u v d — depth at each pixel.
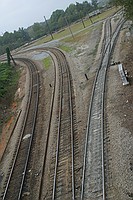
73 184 17.08
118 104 24.09
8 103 37.44
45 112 29.67
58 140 22.50
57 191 17.41
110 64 34.53
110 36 50.44
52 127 25.52
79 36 65.19
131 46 38.44
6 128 30.66
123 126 20.73
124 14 34.41
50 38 87.56
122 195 15.12
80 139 21.59
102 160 17.92
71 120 24.61
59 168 19.39
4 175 21.66
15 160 22.72
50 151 21.89
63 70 41.94
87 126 22.39
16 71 55.59
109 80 29.66
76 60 45.06
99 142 20.06
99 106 25.05
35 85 40.88
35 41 101.69
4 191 19.77
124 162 17.20
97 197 15.65
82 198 15.86
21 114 32.22
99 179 16.80
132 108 22.61
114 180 16.30
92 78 32.78
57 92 33.38
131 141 18.78
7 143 26.75
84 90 30.48
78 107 27.16
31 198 17.98
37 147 23.53
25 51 79.50
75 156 19.88
